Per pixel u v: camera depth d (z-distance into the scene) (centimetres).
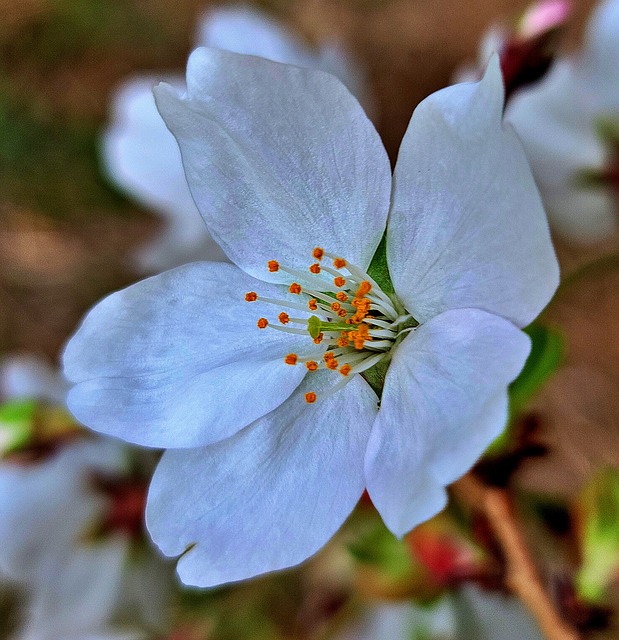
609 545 9
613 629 10
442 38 22
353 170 8
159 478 8
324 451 8
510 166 7
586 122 12
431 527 10
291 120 8
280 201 8
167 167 13
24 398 11
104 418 8
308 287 8
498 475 9
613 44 11
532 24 10
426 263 8
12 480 11
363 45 22
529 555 9
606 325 19
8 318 22
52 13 22
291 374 8
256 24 12
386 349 8
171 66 23
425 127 8
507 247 7
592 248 17
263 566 8
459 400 7
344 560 13
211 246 12
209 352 8
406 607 12
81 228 22
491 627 11
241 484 8
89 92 22
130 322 8
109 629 12
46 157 22
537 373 9
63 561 11
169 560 12
